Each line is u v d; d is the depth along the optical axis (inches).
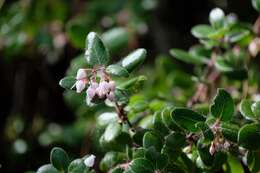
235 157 23.3
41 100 47.0
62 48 44.9
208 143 21.6
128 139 23.7
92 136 33.4
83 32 31.0
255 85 30.5
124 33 36.4
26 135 44.6
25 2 43.4
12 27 43.1
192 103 28.2
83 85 21.3
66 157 22.6
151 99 28.0
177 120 21.7
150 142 22.4
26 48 44.4
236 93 30.1
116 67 21.4
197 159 22.5
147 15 43.1
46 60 46.3
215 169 22.4
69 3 44.1
